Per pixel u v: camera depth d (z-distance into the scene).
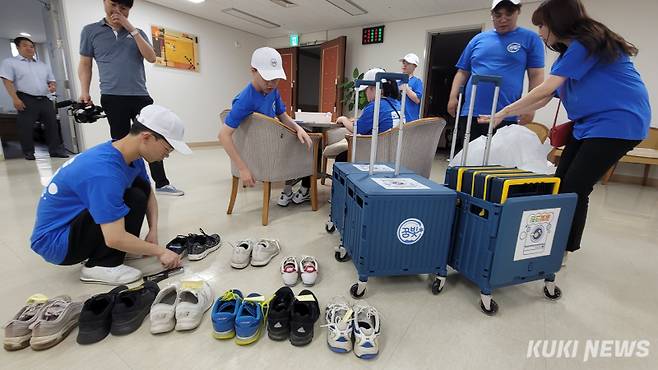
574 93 1.23
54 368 0.82
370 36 5.61
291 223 1.98
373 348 0.90
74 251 1.13
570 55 1.12
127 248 1.11
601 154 1.19
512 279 1.13
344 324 0.95
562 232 1.16
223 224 1.92
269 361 0.89
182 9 5.10
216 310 0.98
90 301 0.95
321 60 6.21
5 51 8.27
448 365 0.90
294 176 2.03
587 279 1.42
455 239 1.26
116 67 2.15
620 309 1.20
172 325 0.98
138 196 1.21
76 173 1.03
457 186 1.24
